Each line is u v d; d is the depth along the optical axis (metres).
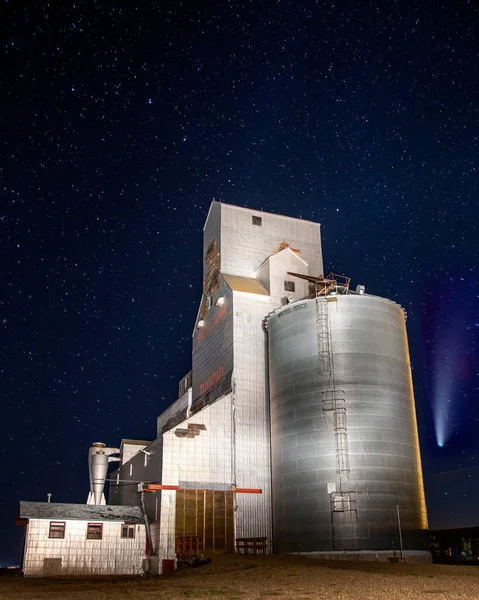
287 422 48.19
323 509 43.88
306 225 67.50
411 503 44.41
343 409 45.78
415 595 20.16
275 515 47.72
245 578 29.14
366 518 42.72
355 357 47.31
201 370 62.81
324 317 49.00
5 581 36.41
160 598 22.67
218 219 64.94
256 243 64.38
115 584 31.22
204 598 22.06
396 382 47.81
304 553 43.53
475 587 21.84
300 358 48.88
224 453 49.41
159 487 45.88
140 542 45.41
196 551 43.56
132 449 66.25
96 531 44.12
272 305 57.50
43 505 45.06
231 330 55.59
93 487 59.88
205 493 47.25
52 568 41.75
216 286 62.09
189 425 49.12
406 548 42.69
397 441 45.66
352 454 44.44
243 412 51.78
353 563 35.56
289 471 46.84
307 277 58.31
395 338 49.56
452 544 43.88
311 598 20.59
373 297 49.97
